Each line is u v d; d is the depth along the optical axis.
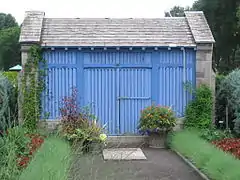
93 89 14.74
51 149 8.63
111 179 8.70
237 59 37.78
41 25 15.06
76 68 14.66
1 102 7.36
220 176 8.53
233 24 35.69
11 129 5.73
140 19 15.91
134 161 11.23
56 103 14.61
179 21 15.88
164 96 14.89
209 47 14.71
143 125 13.73
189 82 14.83
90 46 14.48
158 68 14.85
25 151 9.09
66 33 14.99
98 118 14.73
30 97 14.23
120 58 14.77
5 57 54.09
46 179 6.52
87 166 9.61
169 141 13.48
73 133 12.56
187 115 14.68
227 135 13.18
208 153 10.12
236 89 13.70
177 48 14.73
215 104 15.29
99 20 15.78
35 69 14.34
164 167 10.51
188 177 9.45
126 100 14.84
